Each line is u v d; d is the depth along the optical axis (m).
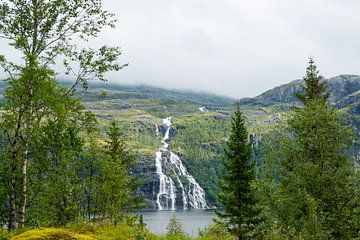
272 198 23.98
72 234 11.60
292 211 22.98
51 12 19.94
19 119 17.97
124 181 20.08
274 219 24.14
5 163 22.70
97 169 21.25
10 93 17.16
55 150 22.86
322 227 21.14
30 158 23.41
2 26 19.66
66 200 20.50
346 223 23.06
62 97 20.28
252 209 36.16
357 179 23.70
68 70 20.92
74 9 20.28
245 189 37.50
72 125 21.72
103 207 18.61
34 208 22.73
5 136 19.86
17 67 17.19
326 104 30.55
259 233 26.36
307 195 21.77
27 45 18.81
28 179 22.98
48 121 21.48
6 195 22.73
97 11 20.72
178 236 15.47
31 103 18.12
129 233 14.02
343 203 23.52
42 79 17.09
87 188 20.38
